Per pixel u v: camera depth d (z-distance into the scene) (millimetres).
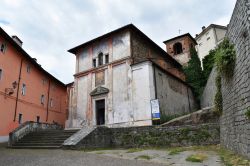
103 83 21938
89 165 7719
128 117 19031
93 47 24172
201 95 28828
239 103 7988
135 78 19594
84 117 22469
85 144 13422
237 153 8398
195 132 12922
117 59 21516
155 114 16844
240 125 7906
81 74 24219
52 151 12477
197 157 8680
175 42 39844
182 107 24891
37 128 20125
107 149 13562
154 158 9219
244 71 7215
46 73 31125
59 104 35719
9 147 16016
